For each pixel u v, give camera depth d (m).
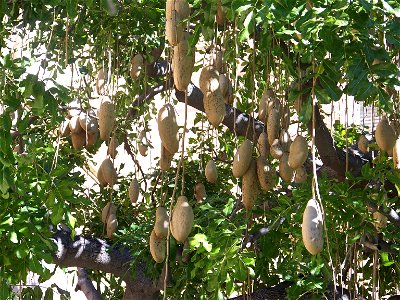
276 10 1.38
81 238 3.04
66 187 2.25
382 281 2.73
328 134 2.52
